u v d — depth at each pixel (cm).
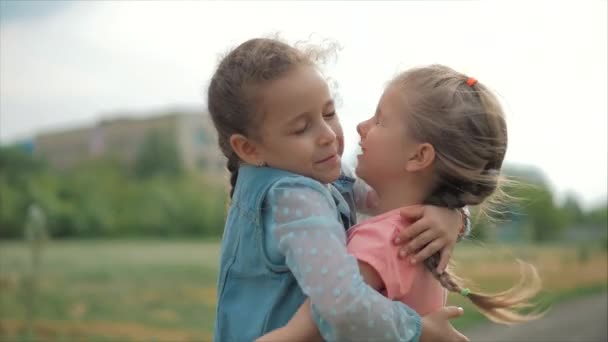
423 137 173
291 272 161
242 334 168
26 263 832
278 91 158
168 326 693
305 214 154
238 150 166
